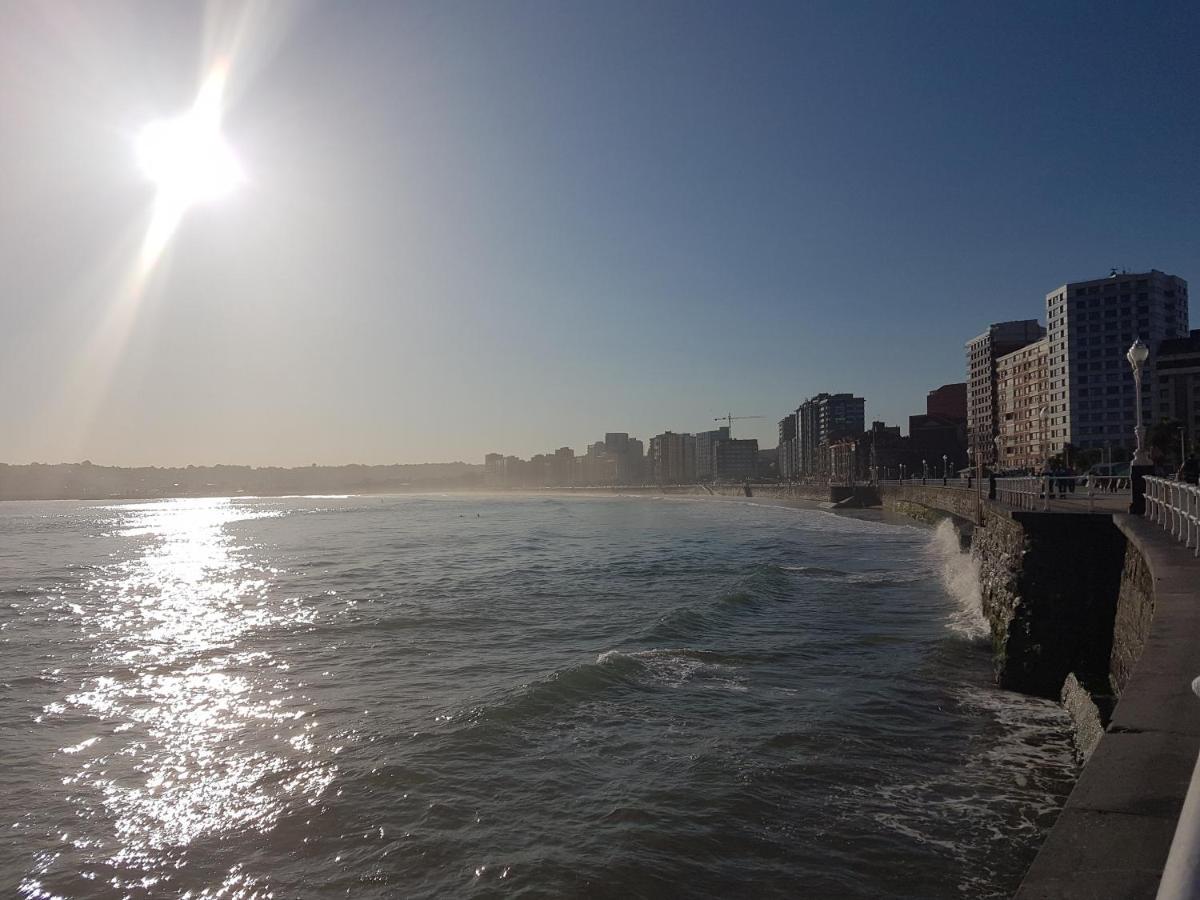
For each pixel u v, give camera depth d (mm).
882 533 63938
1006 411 155750
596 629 24031
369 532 83375
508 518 111500
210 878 9492
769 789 11531
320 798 11578
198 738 14445
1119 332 128500
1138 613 12742
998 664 17188
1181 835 2342
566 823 10594
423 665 19859
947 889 8898
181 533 89125
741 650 20266
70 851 10195
